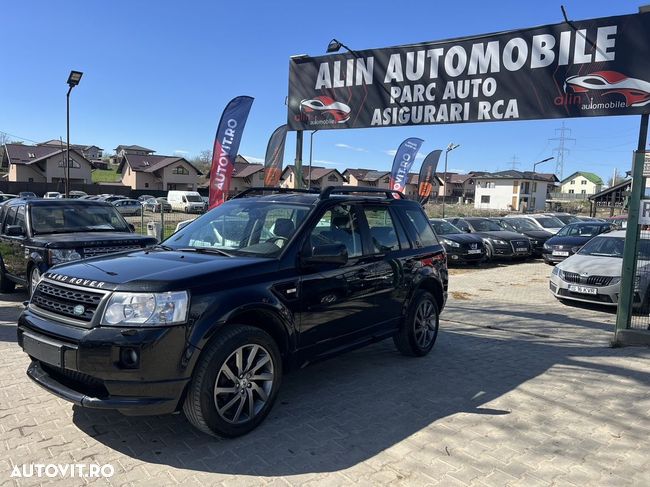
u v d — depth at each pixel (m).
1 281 9.29
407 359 5.94
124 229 9.29
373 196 5.71
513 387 5.03
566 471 3.43
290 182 53.91
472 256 16.20
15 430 3.89
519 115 7.67
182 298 3.51
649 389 5.02
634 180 6.52
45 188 65.69
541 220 22.09
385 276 5.23
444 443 3.80
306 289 4.30
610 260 9.91
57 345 3.52
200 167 102.94
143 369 3.37
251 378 3.88
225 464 3.44
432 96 8.53
